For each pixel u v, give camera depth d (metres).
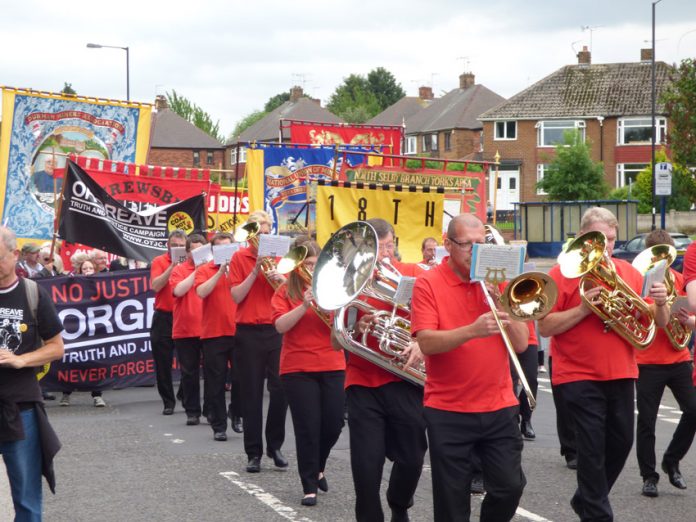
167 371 11.52
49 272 13.88
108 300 13.00
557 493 7.45
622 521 6.65
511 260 4.75
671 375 7.32
